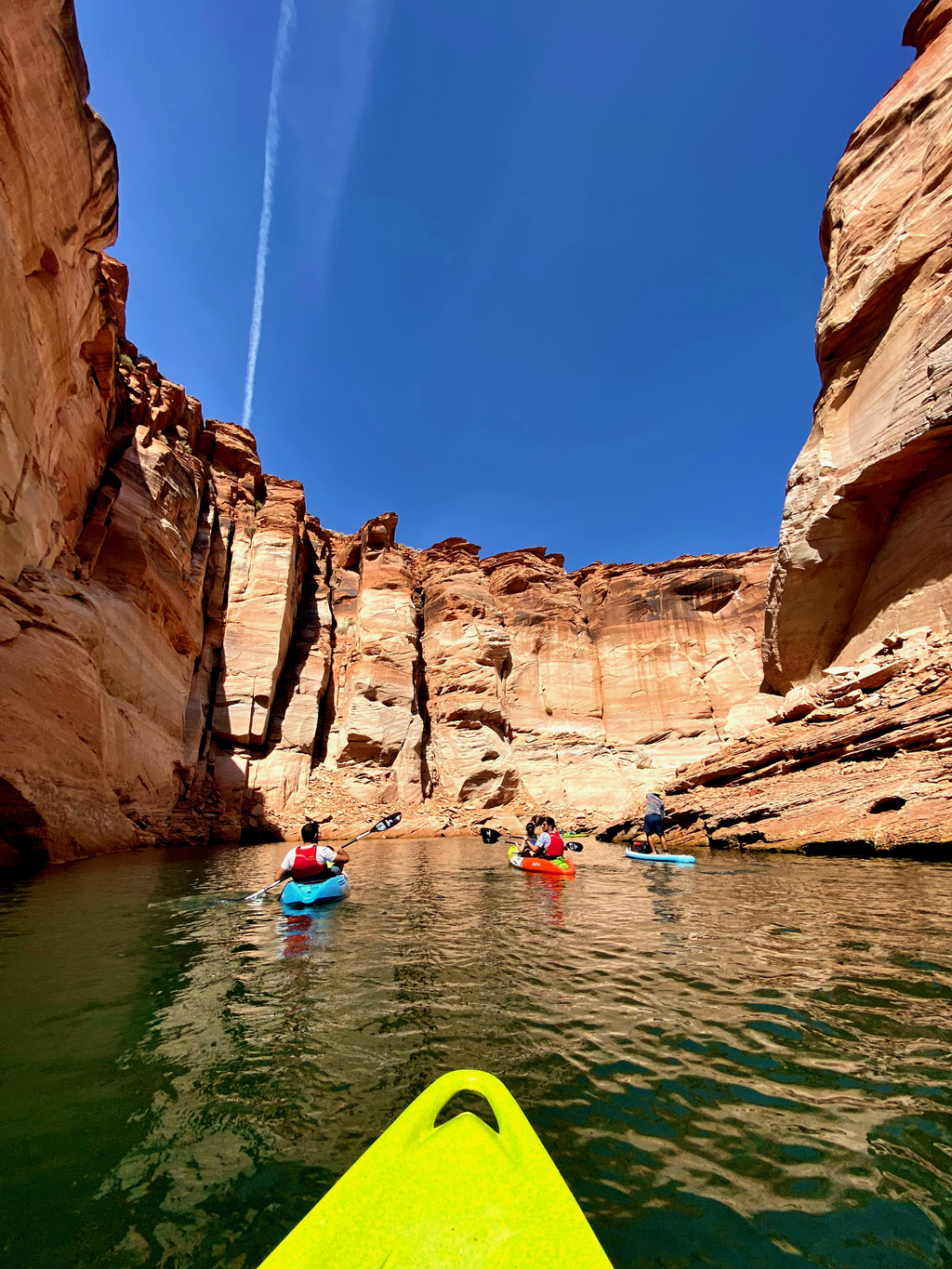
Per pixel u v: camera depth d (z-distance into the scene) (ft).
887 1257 5.65
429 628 115.24
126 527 59.11
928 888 23.85
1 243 32.73
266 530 93.20
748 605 116.26
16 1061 9.62
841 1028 10.62
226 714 78.84
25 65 30.99
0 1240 5.83
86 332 48.44
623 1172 6.94
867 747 44.83
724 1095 8.58
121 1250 5.74
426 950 16.60
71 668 40.29
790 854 39.01
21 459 37.35
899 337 56.18
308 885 24.18
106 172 41.37
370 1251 4.71
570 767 104.94
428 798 95.20
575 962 15.19
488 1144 5.65
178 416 79.71
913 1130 7.64
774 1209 6.33
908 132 60.70
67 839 37.35
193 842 60.03
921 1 61.93
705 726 109.09
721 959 14.99
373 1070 9.46
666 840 52.85
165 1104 8.38
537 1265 4.52
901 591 55.16
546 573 130.21
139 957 15.66
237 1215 6.25
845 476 60.13
